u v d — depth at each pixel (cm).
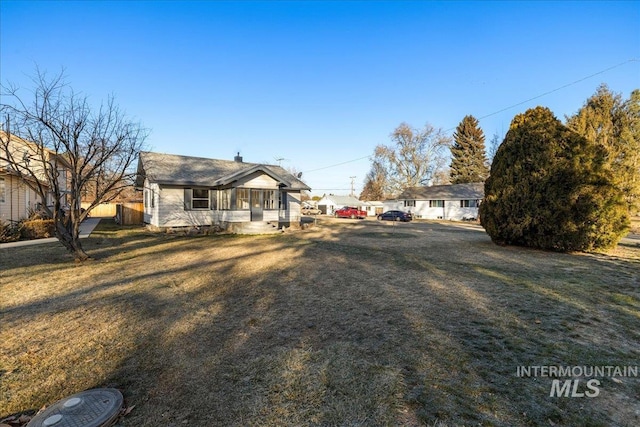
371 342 357
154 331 390
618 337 367
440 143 4084
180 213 1609
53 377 289
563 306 475
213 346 349
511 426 220
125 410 241
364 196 5956
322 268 758
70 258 860
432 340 361
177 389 269
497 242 1158
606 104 2173
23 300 507
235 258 894
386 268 757
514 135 1080
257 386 272
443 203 3509
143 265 786
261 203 1759
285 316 441
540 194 998
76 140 822
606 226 920
